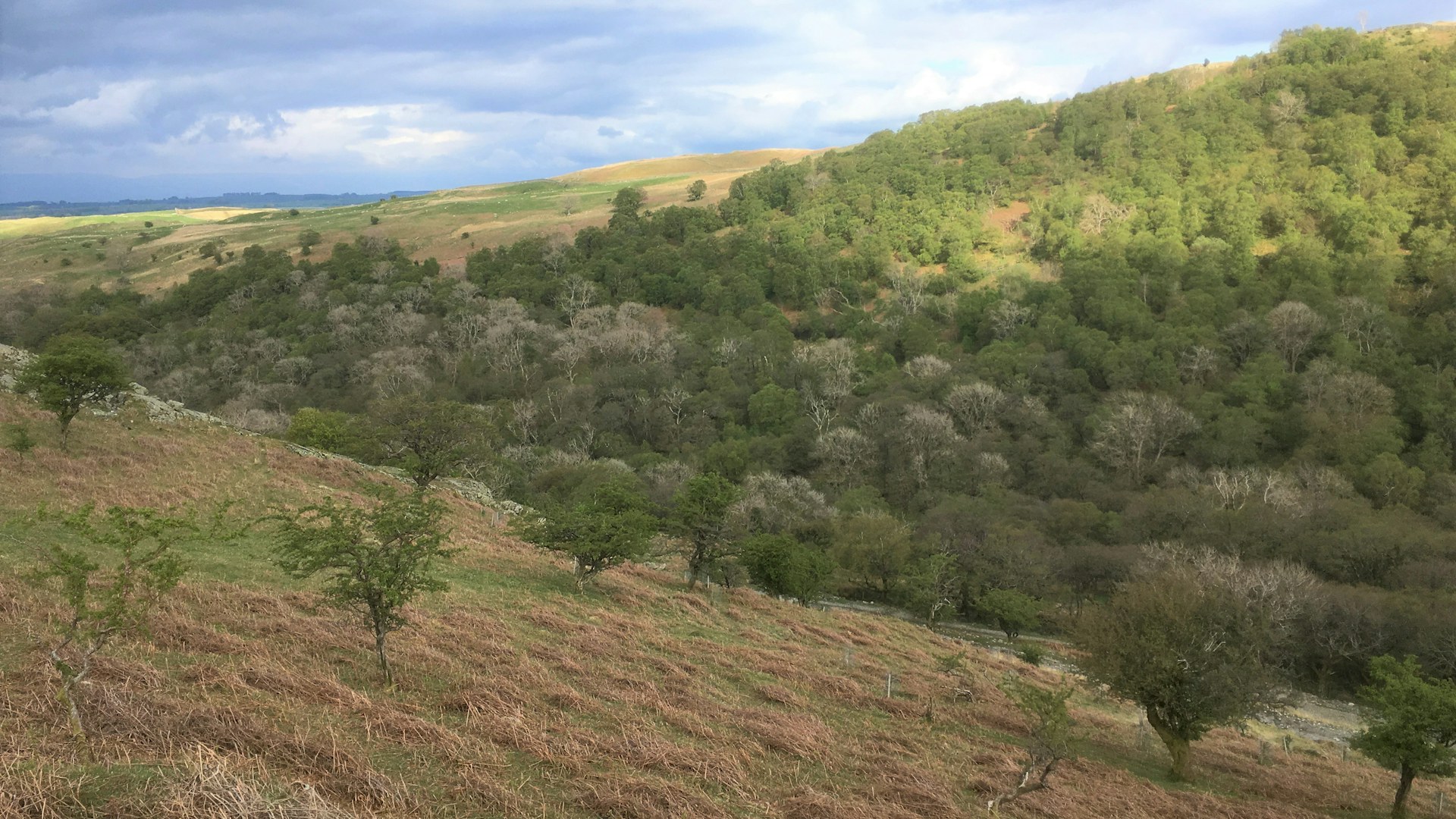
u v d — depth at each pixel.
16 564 18.05
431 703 14.63
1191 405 75.88
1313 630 46.19
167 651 14.33
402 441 45.03
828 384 88.38
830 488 75.88
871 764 16.33
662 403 89.50
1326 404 73.44
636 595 31.92
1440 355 81.12
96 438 34.62
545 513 31.66
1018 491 71.12
